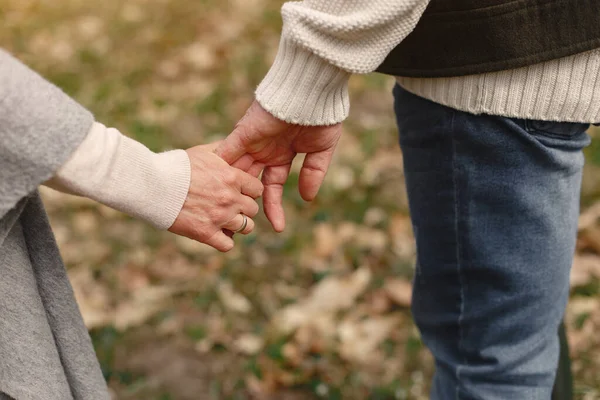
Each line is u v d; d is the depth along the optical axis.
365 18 1.34
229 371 1.95
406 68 1.43
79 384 1.38
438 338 1.54
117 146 1.30
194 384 1.92
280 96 1.39
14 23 4.43
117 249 2.31
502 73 1.37
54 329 1.36
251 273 2.17
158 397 1.90
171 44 3.88
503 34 1.35
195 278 2.17
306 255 2.21
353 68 1.36
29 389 1.31
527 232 1.44
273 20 4.06
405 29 1.36
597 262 2.09
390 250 2.20
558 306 1.49
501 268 1.45
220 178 1.40
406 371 1.92
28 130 1.23
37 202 1.32
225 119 3.02
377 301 2.07
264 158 1.49
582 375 1.86
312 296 2.10
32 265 1.34
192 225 1.39
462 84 1.39
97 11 4.54
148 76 3.51
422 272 1.53
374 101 3.08
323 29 1.35
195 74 3.49
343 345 1.96
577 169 1.45
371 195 2.46
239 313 2.07
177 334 2.03
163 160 1.36
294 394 1.90
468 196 1.44
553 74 1.36
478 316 1.48
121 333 2.04
